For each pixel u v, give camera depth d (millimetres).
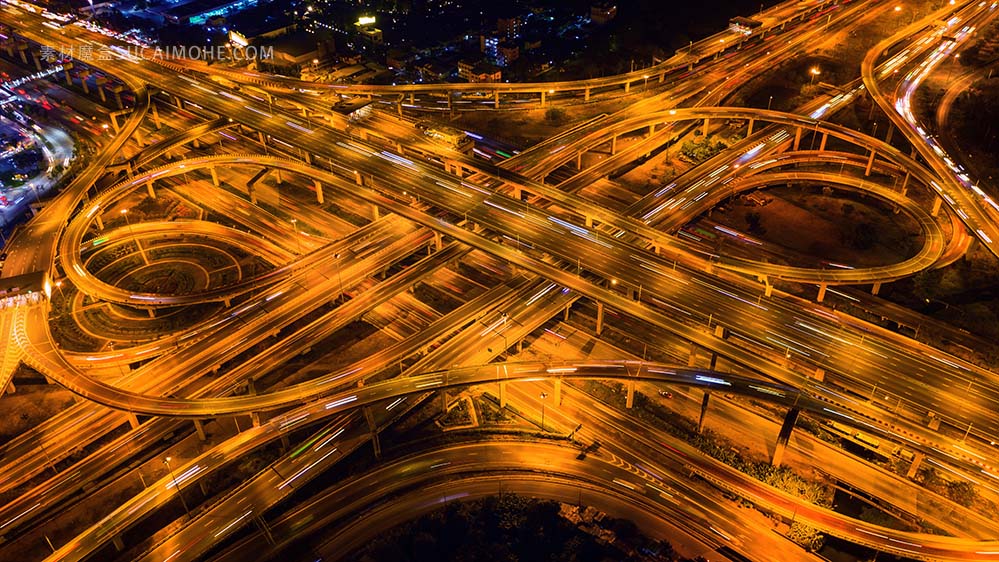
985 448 138375
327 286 196875
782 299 191000
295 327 193375
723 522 140625
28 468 151500
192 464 145625
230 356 175500
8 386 175125
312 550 138000
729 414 164500
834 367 157250
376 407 163625
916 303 194375
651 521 141625
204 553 135125
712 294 178750
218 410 152000
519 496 146500
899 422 140500
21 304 179500
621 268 188000
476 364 169875
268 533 138750
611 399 168625
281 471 148375
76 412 165375
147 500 139875
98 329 193875
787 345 162875
